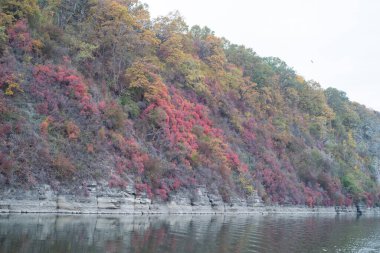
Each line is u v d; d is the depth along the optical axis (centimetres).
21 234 1930
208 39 7631
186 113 5138
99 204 3225
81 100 3656
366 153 11512
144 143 4194
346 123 11894
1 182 2658
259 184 5738
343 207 8044
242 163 5684
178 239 2286
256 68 8719
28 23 3809
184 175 4350
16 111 3081
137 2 5759
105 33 4759
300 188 6900
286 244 2528
